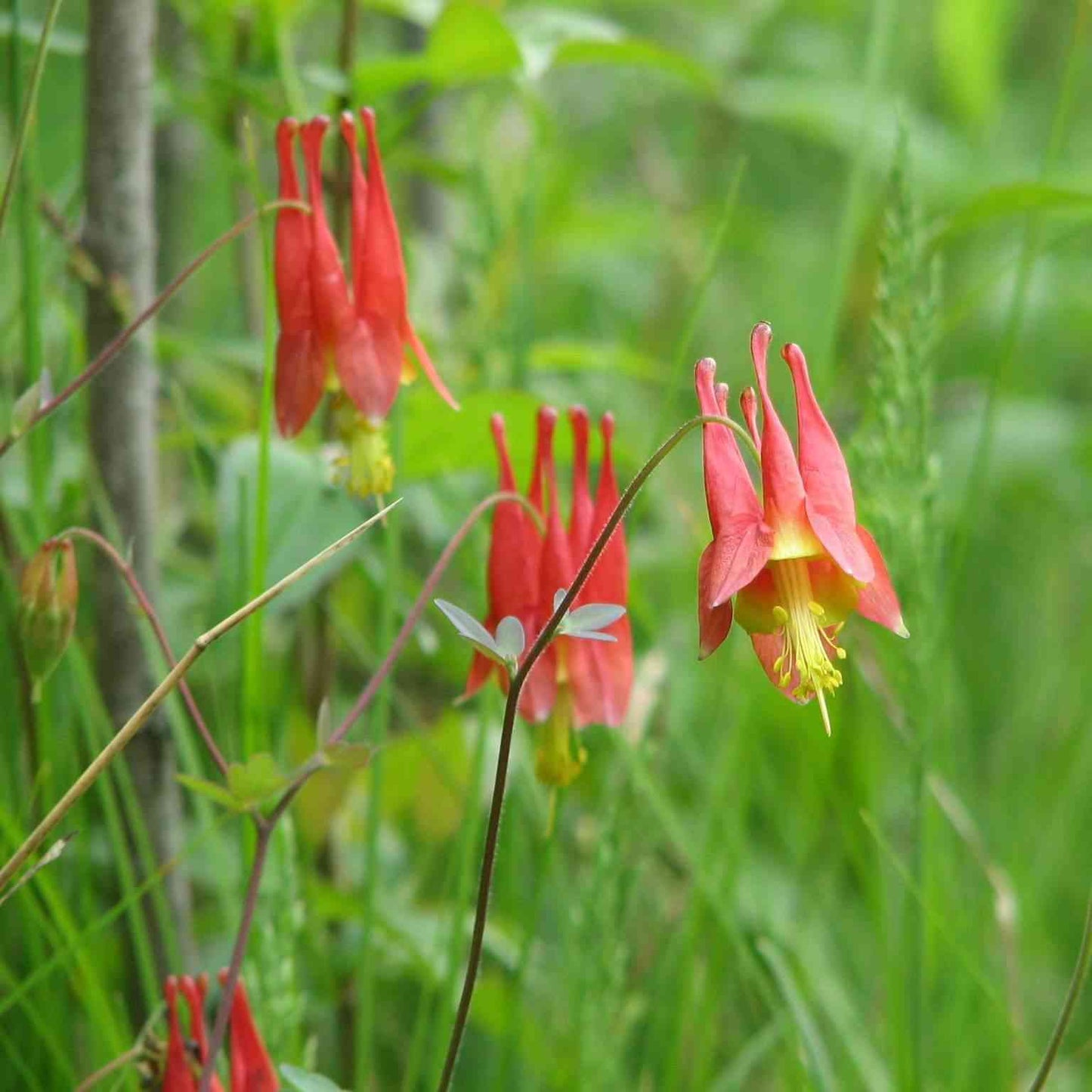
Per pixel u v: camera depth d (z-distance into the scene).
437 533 0.63
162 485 0.66
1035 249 0.63
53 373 0.62
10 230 0.61
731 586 0.51
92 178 0.57
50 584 0.54
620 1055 0.61
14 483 0.60
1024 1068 0.63
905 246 0.59
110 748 0.52
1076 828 0.68
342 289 0.55
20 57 0.57
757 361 0.53
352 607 0.67
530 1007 0.63
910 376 0.59
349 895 0.62
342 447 0.59
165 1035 0.56
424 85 0.72
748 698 0.63
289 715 0.63
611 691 0.55
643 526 0.72
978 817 0.69
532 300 0.68
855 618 0.63
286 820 0.56
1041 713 0.72
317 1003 0.62
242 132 0.62
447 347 0.66
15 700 0.59
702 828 0.64
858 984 0.65
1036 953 0.65
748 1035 0.64
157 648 0.58
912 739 0.60
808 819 0.65
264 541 0.56
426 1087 0.61
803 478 0.52
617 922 0.58
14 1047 0.57
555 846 0.62
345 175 0.61
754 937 0.63
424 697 0.67
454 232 0.77
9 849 0.57
